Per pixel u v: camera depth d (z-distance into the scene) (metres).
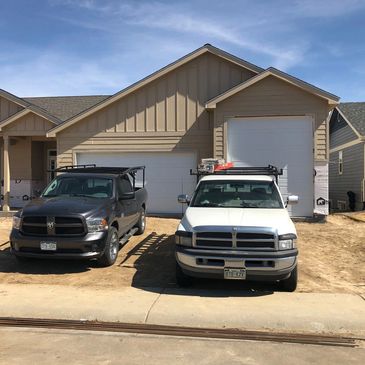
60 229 8.57
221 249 7.13
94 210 8.84
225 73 15.99
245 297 7.18
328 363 4.87
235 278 7.10
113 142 16.50
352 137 23.30
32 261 9.63
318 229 13.16
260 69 15.73
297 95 14.80
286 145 14.92
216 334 5.75
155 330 5.89
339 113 25.22
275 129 14.98
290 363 4.86
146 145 16.33
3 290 7.54
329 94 14.48
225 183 9.01
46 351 5.16
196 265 7.16
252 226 7.15
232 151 15.12
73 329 5.92
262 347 5.31
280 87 14.88
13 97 17.45
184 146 16.16
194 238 7.23
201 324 6.12
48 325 6.07
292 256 7.10
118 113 16.48
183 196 9.05
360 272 8.85
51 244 8.48
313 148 14.80
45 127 17.16
